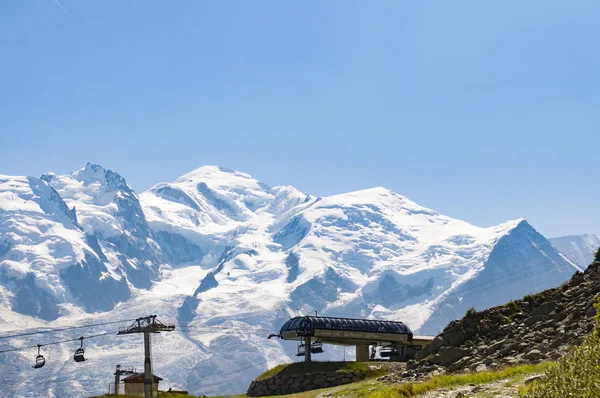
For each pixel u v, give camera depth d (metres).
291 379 102.62
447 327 73.56
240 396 106.75
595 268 70.94
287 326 124.38
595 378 32.22
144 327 85.88
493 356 61.62
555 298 67.75
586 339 38.94
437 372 64.19
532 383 37.47
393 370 101.56
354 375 99.50
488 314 71.56
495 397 39.94
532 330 64.38
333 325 120.62
